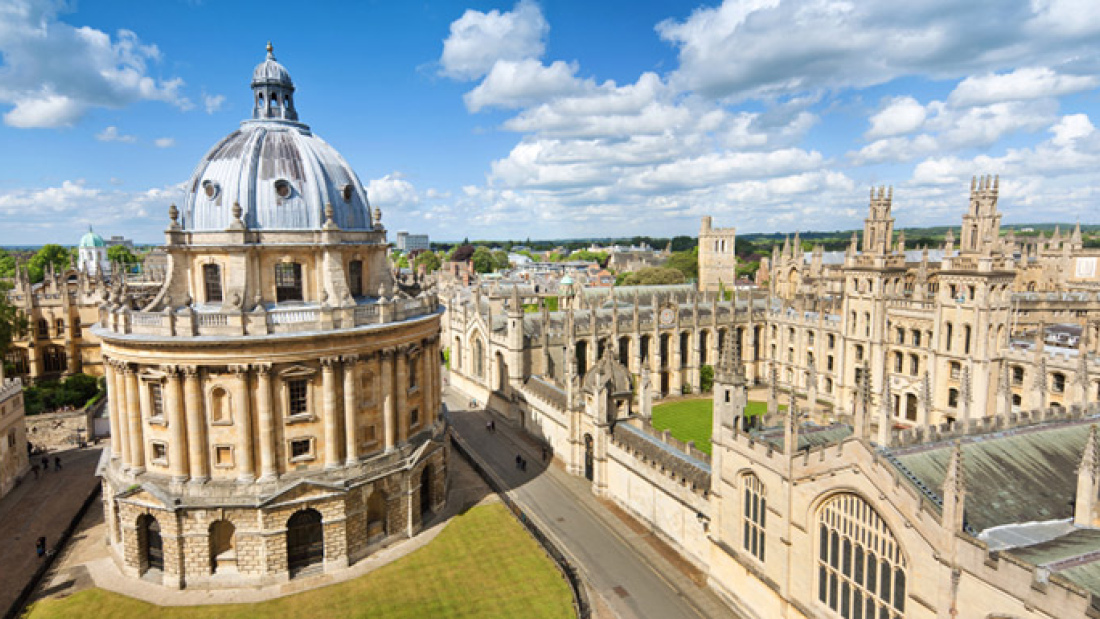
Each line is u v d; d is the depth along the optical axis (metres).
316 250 61.75
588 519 68.50
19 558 61.59
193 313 54.09
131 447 57.41
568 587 54.69
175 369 54.38
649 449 66.94
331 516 57.69
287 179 61.31
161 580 56.62
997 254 90.75
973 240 93.31
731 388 50.75
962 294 85.44
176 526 54.66
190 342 52.97
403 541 63.84
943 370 88.06
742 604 50.31
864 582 39.06
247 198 60.09
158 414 57.38
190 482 55.69
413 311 66.12
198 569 55.78
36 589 55.47
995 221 90.62
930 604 34.44
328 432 58.12
